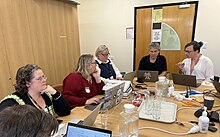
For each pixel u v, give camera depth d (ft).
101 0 13.28
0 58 7.20
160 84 6.37
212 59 10.93
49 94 4.96
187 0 10.90
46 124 1.72
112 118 4.55
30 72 4.45
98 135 2.73
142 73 8.04
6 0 7.30
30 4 8.41
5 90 7.47
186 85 6.79
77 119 4.47
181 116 4.53
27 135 1.57
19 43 7.98
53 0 9.80
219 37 10.48
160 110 4.82
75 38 12.09
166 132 3.80
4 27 7.29
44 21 9.30
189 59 8.73
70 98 5.79
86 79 6.58
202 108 4.90
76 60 12.34
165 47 12.17
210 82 7.57
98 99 5.93
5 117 1.65
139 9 12.33
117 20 13.16
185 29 11.33
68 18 11.19
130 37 13.05
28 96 4.56
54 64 10.23
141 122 4.27
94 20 13.91
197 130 3.75
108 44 13.92
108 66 9.37
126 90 6.15
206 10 10.51
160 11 11.75
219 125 4.01
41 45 9.21
